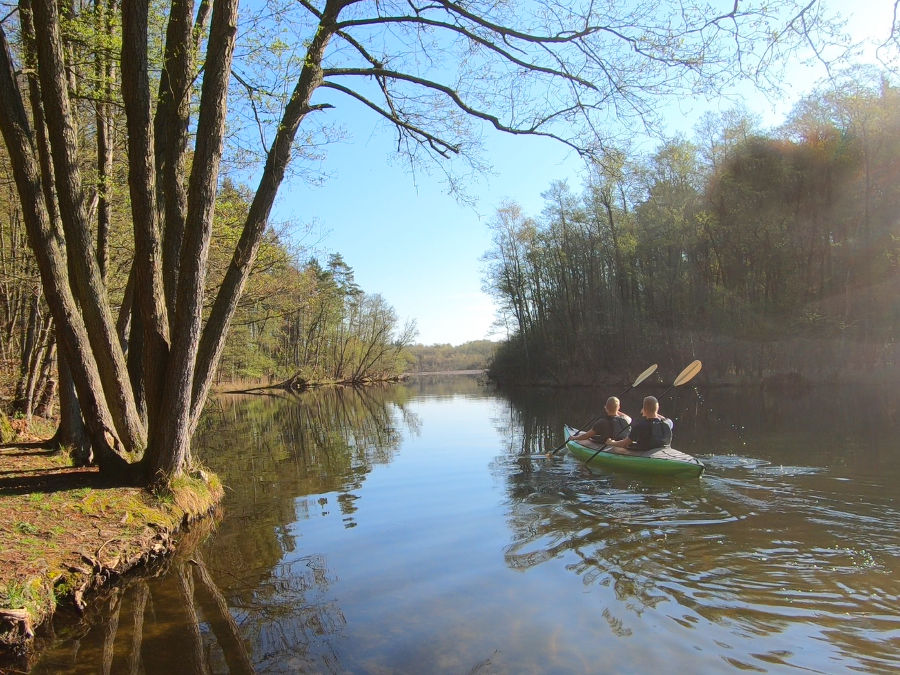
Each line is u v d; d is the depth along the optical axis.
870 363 22.45
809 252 24.25
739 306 25.23
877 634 3.18
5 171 10.43
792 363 23.83
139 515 5.51
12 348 14.20
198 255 5.99
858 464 7.52
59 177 6.25
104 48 7.13
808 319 23.66
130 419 6.89
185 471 6.84
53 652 3.45
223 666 3.20
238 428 17.67
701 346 26.50
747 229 24.80
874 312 22.55
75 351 6.52
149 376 6.38
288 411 24.27
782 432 10.70
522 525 5.52
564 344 35.94
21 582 3.83
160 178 7.41
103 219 9.16
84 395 6.60
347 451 11.55
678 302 27.91
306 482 8.48
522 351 39.69
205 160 5.89
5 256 13.39
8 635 3.40
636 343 30.09
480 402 25.05
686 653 3.04
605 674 2.87
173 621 3.84
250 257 6.79
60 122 6.14
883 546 4.53
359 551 5.06
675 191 26.94
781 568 4.14
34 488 6.05
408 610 3.76
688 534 4.96
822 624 3.30
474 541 5.12
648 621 3.41
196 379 6.80
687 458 7.31
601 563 4.38
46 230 6.32
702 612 3.50
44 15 5.85
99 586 4.41
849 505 5.69
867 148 21.97
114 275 12.36
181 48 6.23
